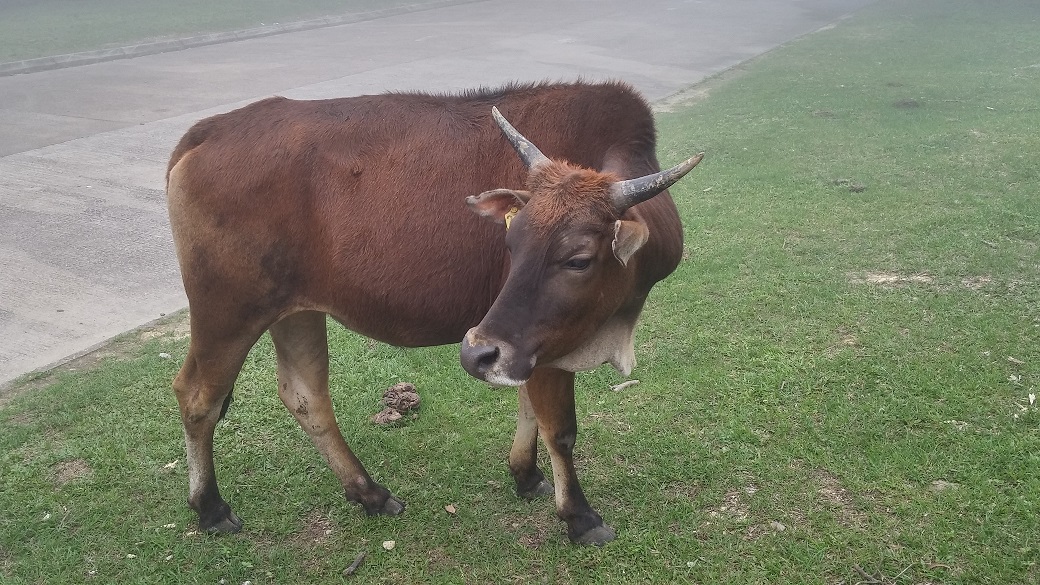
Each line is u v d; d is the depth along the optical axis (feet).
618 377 17.31
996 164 30.22
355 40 65.26
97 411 16.71
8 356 18.66
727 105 42.50
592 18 81.51
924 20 70.33
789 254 23.04
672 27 75.25
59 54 54.29
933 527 12.48
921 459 13.97
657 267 11.43
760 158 32.48
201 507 13.38
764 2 97.04
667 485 14.02
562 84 12.51
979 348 17.29
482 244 11.65
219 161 11.99
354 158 11.86
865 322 18.81
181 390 13.04
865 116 38.47
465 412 16.55
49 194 28.68
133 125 37.73
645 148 12.12
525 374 9.80
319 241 11.94
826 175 29.99
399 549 13.05
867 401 15.74
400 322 12.21
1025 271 20.90
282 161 11.85
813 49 59.16
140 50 58.59
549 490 14.15
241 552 13.03
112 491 14.42
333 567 12.70
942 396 15.69
